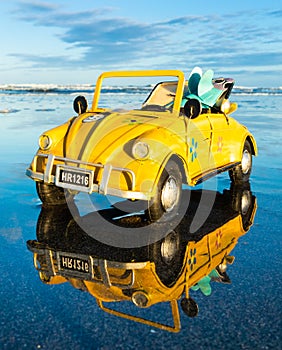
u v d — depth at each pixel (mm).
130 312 2422
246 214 4379
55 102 23812
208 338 2164
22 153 7820
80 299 2580
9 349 2072
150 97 5375
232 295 2641
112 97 25812
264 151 8078
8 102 23750
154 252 3334
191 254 3312
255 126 12094
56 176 3898
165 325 2285
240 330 2242
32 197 4906
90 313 2412
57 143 4223
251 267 3082
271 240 3645
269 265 3123
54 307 2484
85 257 3223
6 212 4336
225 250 3398
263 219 4219
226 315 2395
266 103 24516
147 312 2422
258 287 2758
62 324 2301
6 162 6953
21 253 3295
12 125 12125
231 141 5438
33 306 2496
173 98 5250
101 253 3303
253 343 2125
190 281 2834
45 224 3979
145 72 5066
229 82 5566
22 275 2914
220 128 5141
